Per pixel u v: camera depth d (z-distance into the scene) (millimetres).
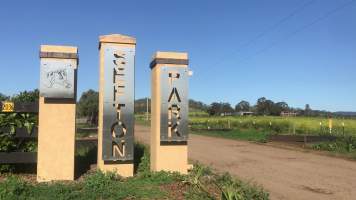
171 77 11430
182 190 9438
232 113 99688
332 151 20906
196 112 108062
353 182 12297
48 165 10367
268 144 25812
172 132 11383
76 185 9586
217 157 18359
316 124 38688
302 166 15664
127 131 10922
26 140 11062
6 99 12680
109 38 10859
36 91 13188
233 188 9094
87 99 48219
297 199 10000
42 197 8523
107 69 10836
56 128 10438
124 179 10516
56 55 10359
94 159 12914
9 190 8586
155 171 11156
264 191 10297
